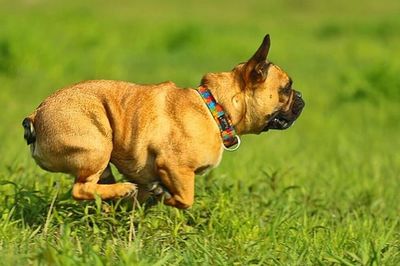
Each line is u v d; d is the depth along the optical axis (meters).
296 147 17.84
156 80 27.16
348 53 36.78
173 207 9.90
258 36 41.53
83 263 7.96
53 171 9.78
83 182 9.57
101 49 32.22
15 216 9.95
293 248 9.35
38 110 9.62
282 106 10.17
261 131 10.29
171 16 52.84
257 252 9.16
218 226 10.01
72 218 9.80
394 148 18.70
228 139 9.90
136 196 9.80
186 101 9.67
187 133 9.53
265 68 9.94
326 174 14.81
